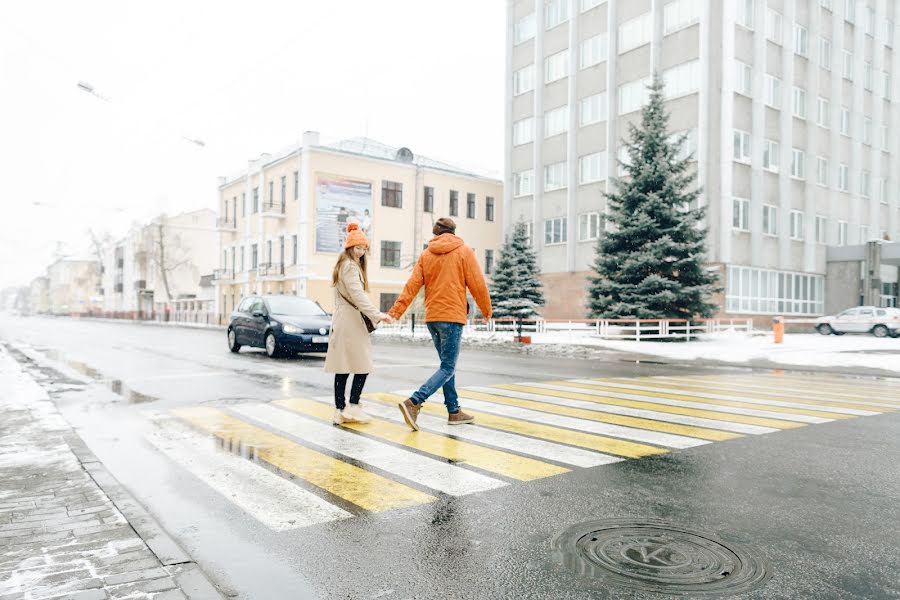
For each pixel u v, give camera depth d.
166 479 4.00
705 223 27.59
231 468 4.26
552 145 35.41
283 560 2.78
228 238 47.28
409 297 5.80
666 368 12.49
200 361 12.72
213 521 3.26
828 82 33.03
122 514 3.26
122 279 84.50
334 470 4.20
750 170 28.59
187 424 5.80
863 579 2.60
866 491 3.81
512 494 3.69
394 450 4.75
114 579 2.49
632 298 21.14
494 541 2.99
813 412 6.79
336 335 5.75
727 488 3.85
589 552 2.87
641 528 3.17
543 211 35.81
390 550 2.88
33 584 2.44
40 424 5.56
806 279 31.80
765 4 28.86
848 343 20.05
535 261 31.38
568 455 4.62
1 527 3.06
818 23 31.81
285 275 37.75
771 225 29.58
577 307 33.53
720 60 27.67
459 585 2.54
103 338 22.97
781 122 30.00
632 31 31.14
